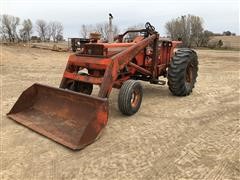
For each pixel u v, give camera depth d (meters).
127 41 6.22
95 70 5.07
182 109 5.61
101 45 4.93
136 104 5.19
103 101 3.99
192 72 6.62
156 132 4.45
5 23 41.84
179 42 7.32
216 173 3.29
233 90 7.33
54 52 20.83
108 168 3.42
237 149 3.87
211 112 5.42
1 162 3.56
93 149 3.88
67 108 4.49
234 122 4.89
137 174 3.29
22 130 4.50
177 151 3.82
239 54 21.86
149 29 5.95
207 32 37.16
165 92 7.01
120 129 4.56
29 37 45.34
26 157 3.68
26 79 9.04
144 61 6.00
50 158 3.65
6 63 13.09
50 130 4.33
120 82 5.30
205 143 4.06
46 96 4.93
